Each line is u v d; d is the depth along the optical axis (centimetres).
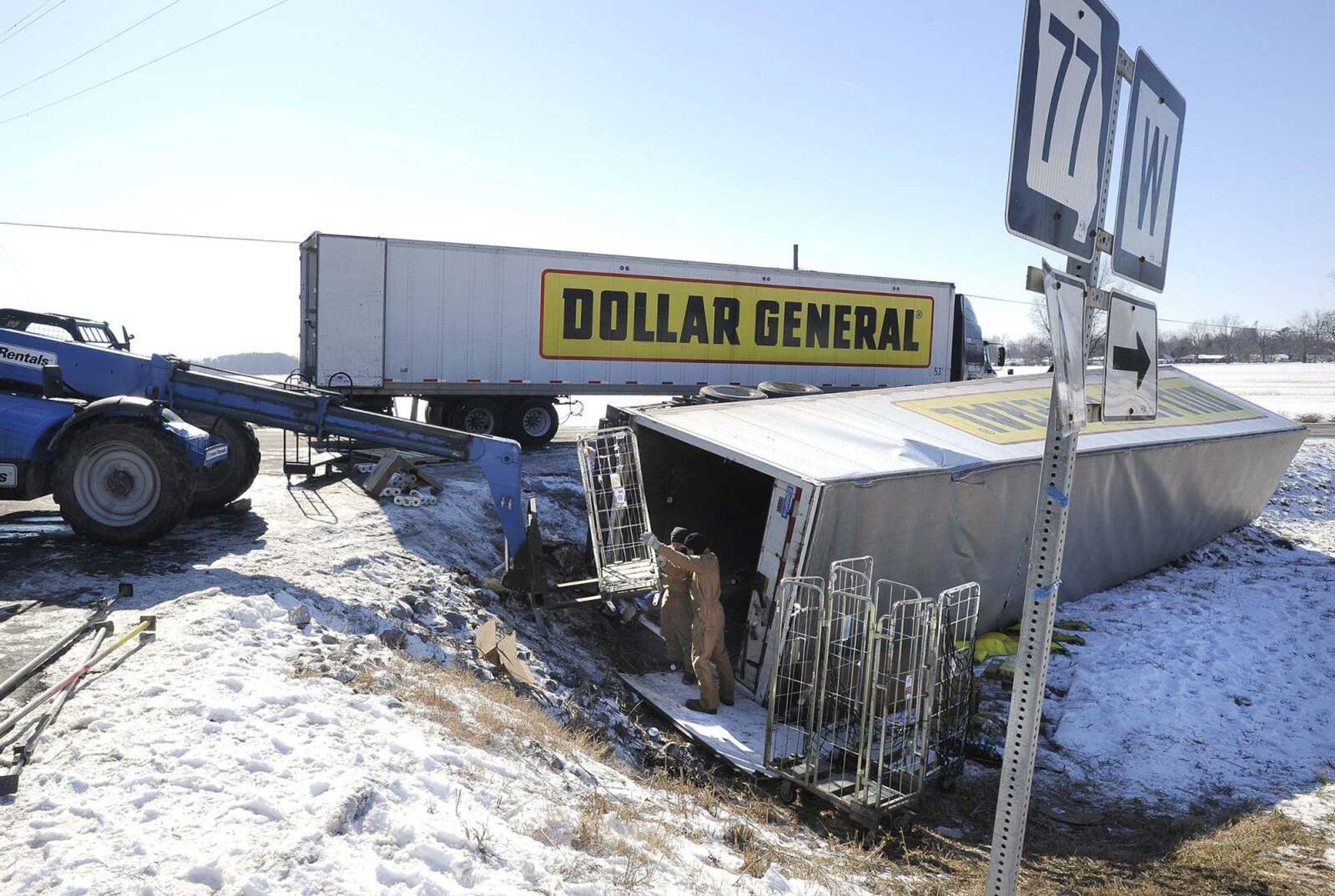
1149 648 1036
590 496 1002
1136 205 319
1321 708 900
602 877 386
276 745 440
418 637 729
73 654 557
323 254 1603
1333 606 1208
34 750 420
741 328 1998
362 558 880
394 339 1672
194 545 896
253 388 902
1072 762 804
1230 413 1540
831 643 695
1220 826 680
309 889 328
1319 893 564
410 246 1667
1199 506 1401
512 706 646
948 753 729
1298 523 1797
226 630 613
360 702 520
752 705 830
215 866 332
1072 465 268
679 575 882
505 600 933
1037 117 246
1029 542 1062
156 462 834
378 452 1647
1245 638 1072
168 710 468
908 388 1338
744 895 420
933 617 671
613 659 920
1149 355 335
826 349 2109
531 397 1892
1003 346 2520
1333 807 710
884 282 2169
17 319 962
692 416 1069
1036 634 268
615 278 1855
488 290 1741
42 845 346
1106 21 279
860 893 496
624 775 604
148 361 887
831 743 728
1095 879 584
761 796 669
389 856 359
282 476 1423
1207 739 834
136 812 371
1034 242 250
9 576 755
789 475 833
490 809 426
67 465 821
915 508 900
